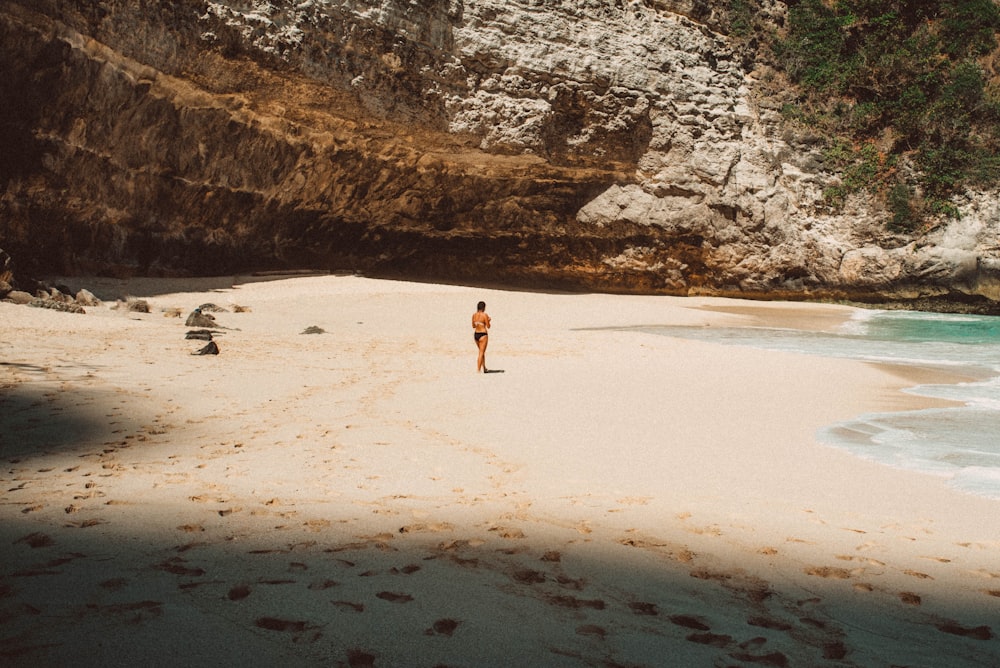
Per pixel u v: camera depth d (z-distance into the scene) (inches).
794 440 278.2
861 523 173.9
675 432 285.3
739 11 1633.9
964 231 1480.1
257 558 124.5
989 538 164.4
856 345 764.6
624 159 1443.2
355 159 1238.3
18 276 770.2
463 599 110.0
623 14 1412.4
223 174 1112.8
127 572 113.7
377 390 375.9
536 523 160.6
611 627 102.5
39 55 816.9
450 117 1234.0
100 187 968.3
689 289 1585.9
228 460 215.0
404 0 1103.0
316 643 90.2
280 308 948.6
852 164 1579.7
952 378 497.4
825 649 99.7
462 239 1508.4
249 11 963.3
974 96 1539.1
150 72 926.4
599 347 636.7
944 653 100.7
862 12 1647.4
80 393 321.4
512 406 334.6
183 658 83.4
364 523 152.7
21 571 112.1
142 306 776.9
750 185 1520.7
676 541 151.8
